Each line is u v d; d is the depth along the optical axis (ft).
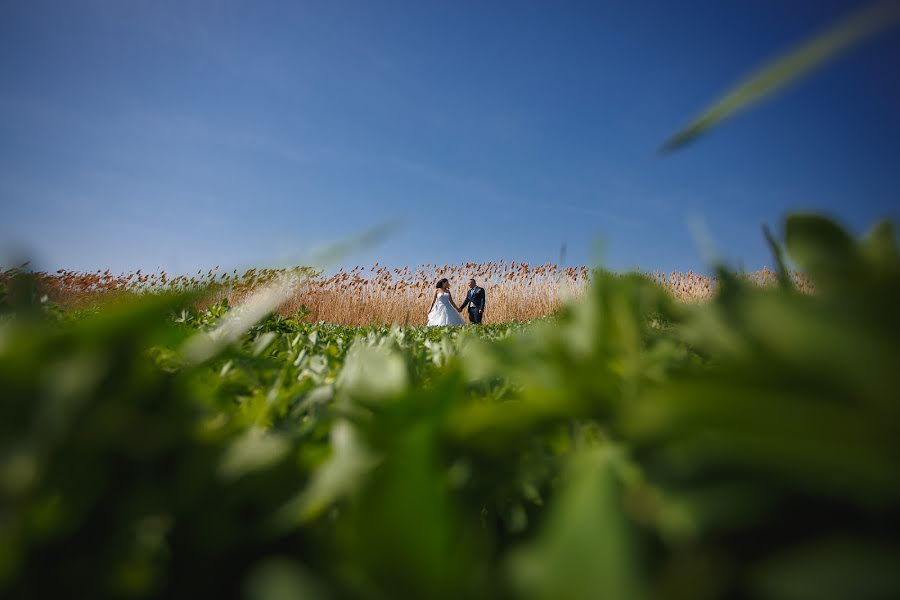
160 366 1.74
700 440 0.66
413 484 0.64
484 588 0.68
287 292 1.20
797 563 0.61
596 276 1.08
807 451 0.58
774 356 0.68
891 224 1.03
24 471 0.82
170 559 0.91
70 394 0.85
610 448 0.86
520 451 1.15
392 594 0.63
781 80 0.40
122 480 0.91
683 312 1.15
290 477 1.03
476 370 1.32
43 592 0.83
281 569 0.68
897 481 0.56
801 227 1.03
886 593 0.56
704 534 0.65
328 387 1.78
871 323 0.62
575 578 0.51
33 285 1.01
